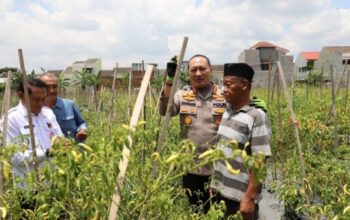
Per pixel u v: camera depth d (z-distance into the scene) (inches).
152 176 97.3
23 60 128.3
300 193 196.7
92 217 93.0
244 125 129.3
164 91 166.9
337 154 257.1
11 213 98.8
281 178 239.6
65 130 199.8
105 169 86.0
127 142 81.8
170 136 236.7
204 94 168.6
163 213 100.5
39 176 106.3
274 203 231.1
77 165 81.7
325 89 638.5
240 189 132.9
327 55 1782.7
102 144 85.5
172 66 161.8
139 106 106.3
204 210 166.7
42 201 93.8
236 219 126.1
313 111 380.8
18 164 126.9
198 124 166.6
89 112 470.0
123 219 106.0
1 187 105.2
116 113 396.2
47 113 158.9
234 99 131.7
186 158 80.7
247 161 74.0
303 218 202.1
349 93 502.6
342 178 202.1
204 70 165.2
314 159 233.6
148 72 112.6
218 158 77.3
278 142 280.7
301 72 1518.2
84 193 93.5
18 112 147.8
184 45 112.9
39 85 147.6
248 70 130.0
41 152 135.2
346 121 329.1
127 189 109.0
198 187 164.6
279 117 252.2
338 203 171.6
